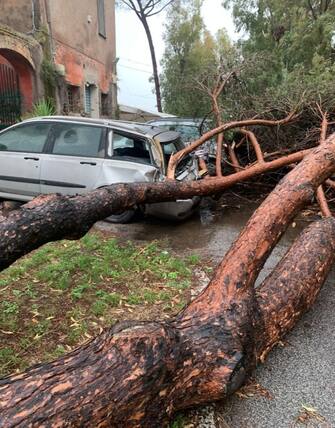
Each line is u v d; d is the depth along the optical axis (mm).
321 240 3604
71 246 5105
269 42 14086
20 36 10938
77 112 15180
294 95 7594
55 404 1734
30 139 6500
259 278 4387
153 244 5355
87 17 16109
